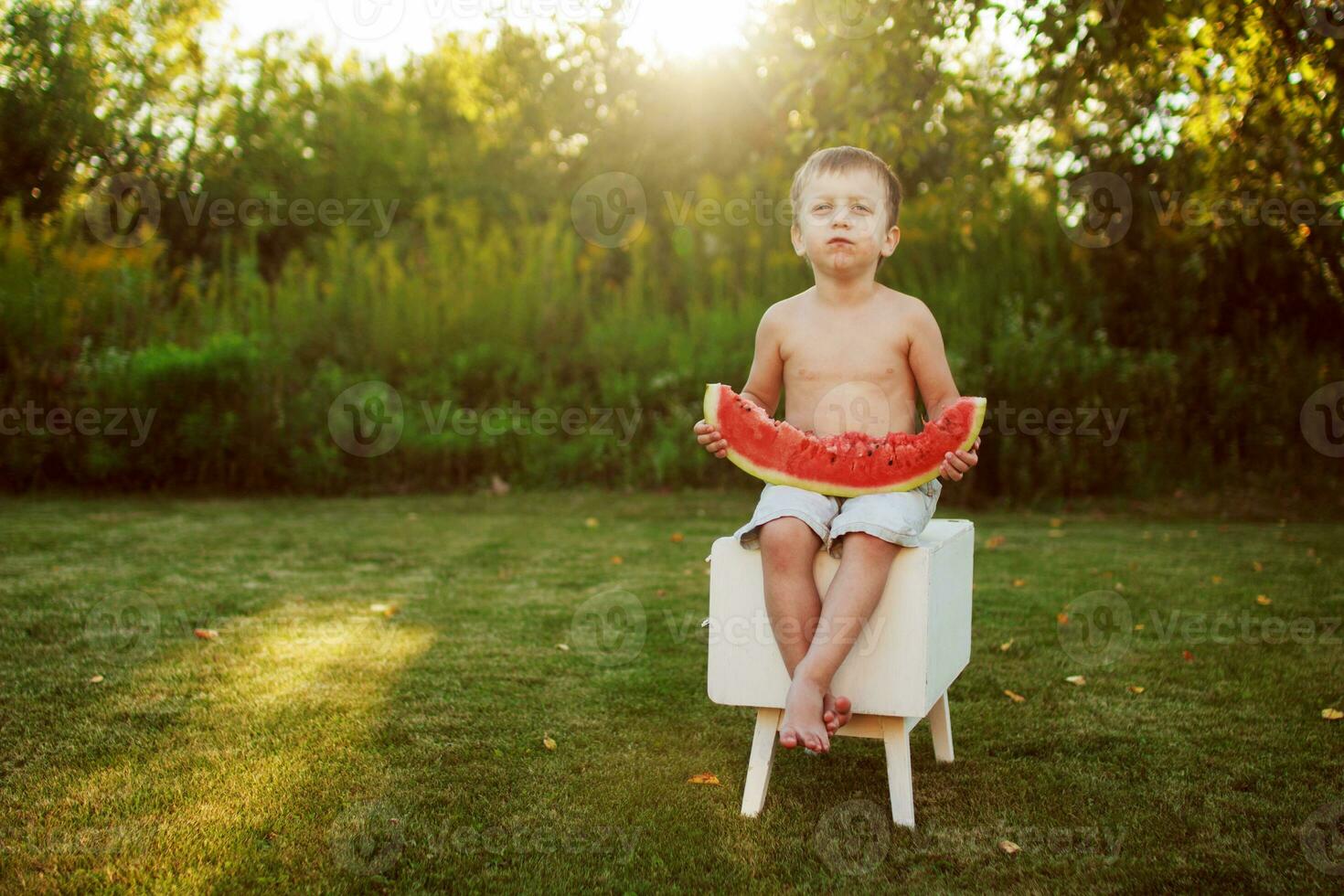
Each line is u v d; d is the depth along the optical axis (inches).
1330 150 177.0
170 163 366.3
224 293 336.8
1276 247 282.5
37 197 332.8
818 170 95.2
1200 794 91.4
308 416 303.4
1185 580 186.2
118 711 111.2
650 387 320.5
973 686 124.1
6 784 91.4
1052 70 190.2
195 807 87.1
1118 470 288.0
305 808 87.4
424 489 310.2
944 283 317.4
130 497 287.1
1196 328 301.9
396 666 130.3
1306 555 211.8
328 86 412.5
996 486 290.2
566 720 110.9
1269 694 120.3
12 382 289.0
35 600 163.8
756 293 344.5
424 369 327.0
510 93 455.2
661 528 250.2
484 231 397.1
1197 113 187.5
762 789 87.7
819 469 89.2
